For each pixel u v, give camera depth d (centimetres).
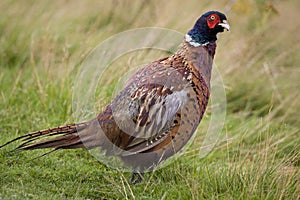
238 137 1858
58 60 2155
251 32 2455
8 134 1728
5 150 1585
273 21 2522
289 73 2319
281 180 1475
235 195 1434
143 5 2608
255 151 1758
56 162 1568
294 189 1469
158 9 2541
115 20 2581
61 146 1458
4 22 2478
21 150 1527
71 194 1437
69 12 2606
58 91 1980
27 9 2569
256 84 2245
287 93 2220
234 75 2256
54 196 1377
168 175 1578
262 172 1487
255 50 2352
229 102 2181
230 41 2358
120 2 2623
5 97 1939
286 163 1612
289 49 2414
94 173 1552
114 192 1466
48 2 2636
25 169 1504
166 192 1447
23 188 1387
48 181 1477
